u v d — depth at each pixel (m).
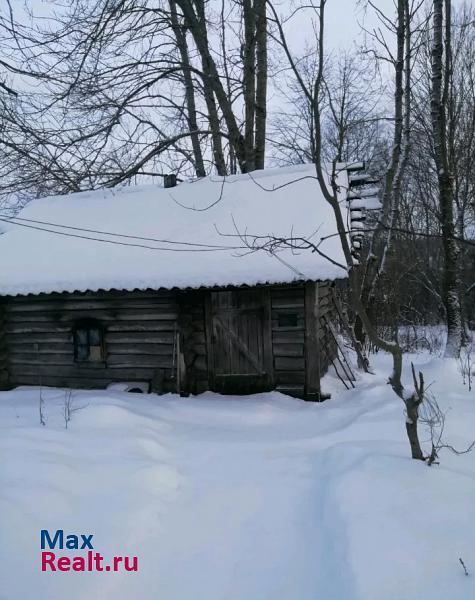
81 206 10.49
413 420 3.83
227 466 4.80
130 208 9.89
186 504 3.97
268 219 8.32
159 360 8.06
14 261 8.99
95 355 8.31
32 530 3.05
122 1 10.66
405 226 17.70
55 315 8.62
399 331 16.38
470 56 15.23
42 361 8.77
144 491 3.94
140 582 2.90
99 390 8.03
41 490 3.53
